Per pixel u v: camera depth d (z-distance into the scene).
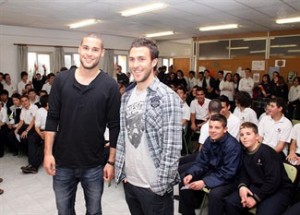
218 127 2.38
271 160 2.11
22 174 3.75
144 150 1.46
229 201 2.14
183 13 5.97
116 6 5.39
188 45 13.38
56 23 7.62
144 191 1.49
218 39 9.83
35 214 2.66
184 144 4.41
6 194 3.10
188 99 5.62
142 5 5.29
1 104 4.76
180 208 2.55
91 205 1.80
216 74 9.94
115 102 1.71
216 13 5.93
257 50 8.96
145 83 1.49
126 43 10.77
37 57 8.86
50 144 1.70
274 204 2.01
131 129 1.51
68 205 1.78
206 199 2.77
